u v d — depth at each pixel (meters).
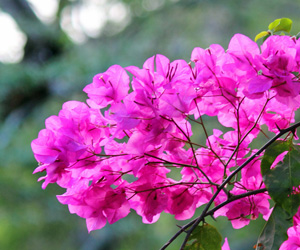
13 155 4.00
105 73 0.89
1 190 3.92
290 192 0.83
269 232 0.85
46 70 4.26
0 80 4.09
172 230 4.30
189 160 0.95
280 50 0.84
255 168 0.93
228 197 0.87
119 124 0.86
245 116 0.95
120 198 0.90
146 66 0.88
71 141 0.87
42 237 4.27
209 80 0.88
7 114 4.30
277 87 0.84
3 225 4.30
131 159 0.89
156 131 0.86
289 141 0.85
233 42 0.85
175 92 0.87
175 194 0.93
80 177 0.91
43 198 4.10
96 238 4.22
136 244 4.21
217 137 0.95
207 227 0.89
